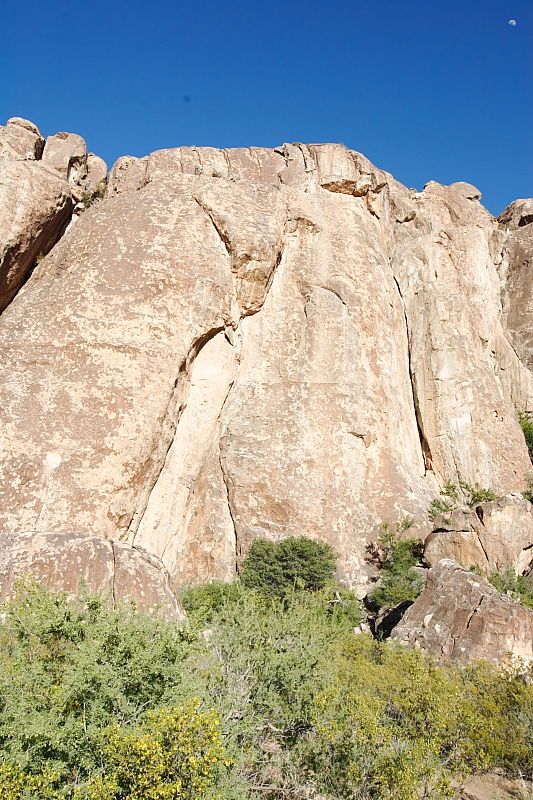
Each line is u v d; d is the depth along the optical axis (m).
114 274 26.33
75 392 23.20
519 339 35.53
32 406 22.61
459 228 36.88
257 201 30.56
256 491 24.97
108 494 21.64
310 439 26.41
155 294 26.08
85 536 14.29
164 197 29.53
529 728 9.49
